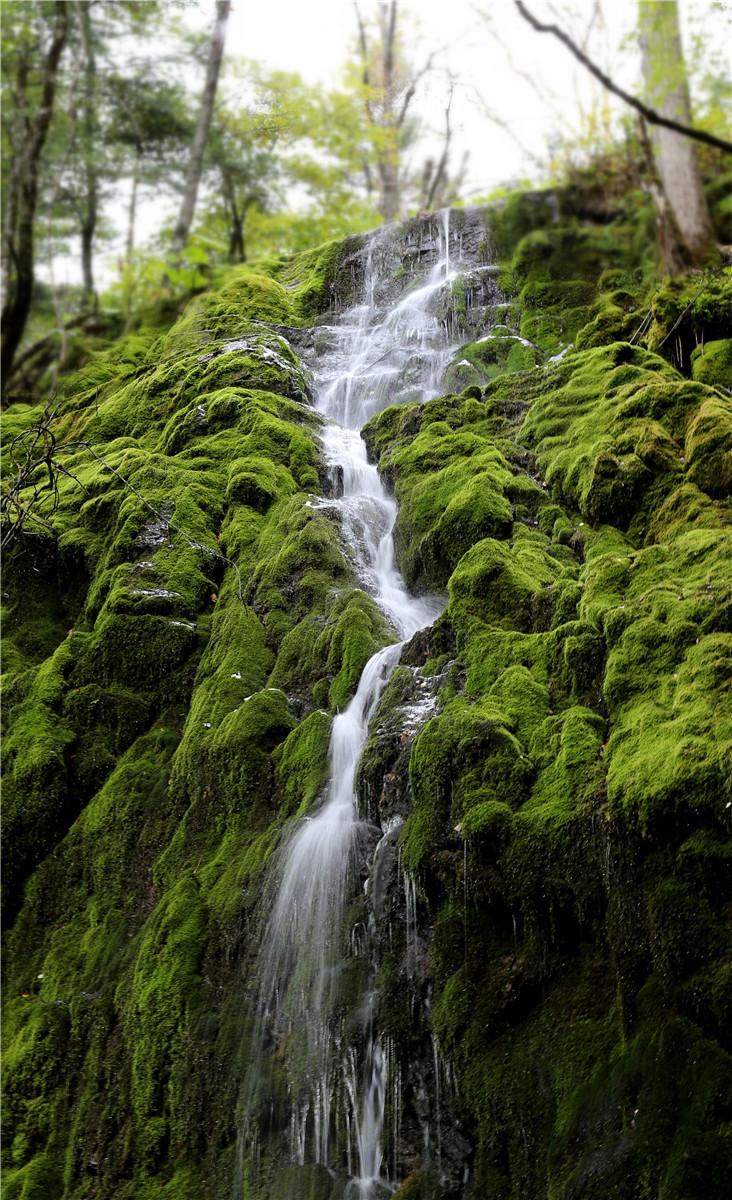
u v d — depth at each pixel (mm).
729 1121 3346
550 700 4941
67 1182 5188
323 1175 4430
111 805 6324
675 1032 3615
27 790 6551
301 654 6371
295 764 5625
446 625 5734
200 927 5367
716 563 5012
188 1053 5008
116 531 7832
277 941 5074
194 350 10094
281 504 7684
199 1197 4664
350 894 4961
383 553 7363
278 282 11750
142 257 6035
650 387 6594
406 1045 4465
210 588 7332
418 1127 4328
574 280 9328
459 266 10586
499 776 4555
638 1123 3516
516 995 4191
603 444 6367
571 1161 3621
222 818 5855
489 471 6840
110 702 6855
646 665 4629
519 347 8992
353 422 9570
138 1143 5016
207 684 6512
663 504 5875
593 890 4102
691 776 3863
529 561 5949
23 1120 5500
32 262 4289
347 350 10523
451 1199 4070
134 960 5598
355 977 4750
